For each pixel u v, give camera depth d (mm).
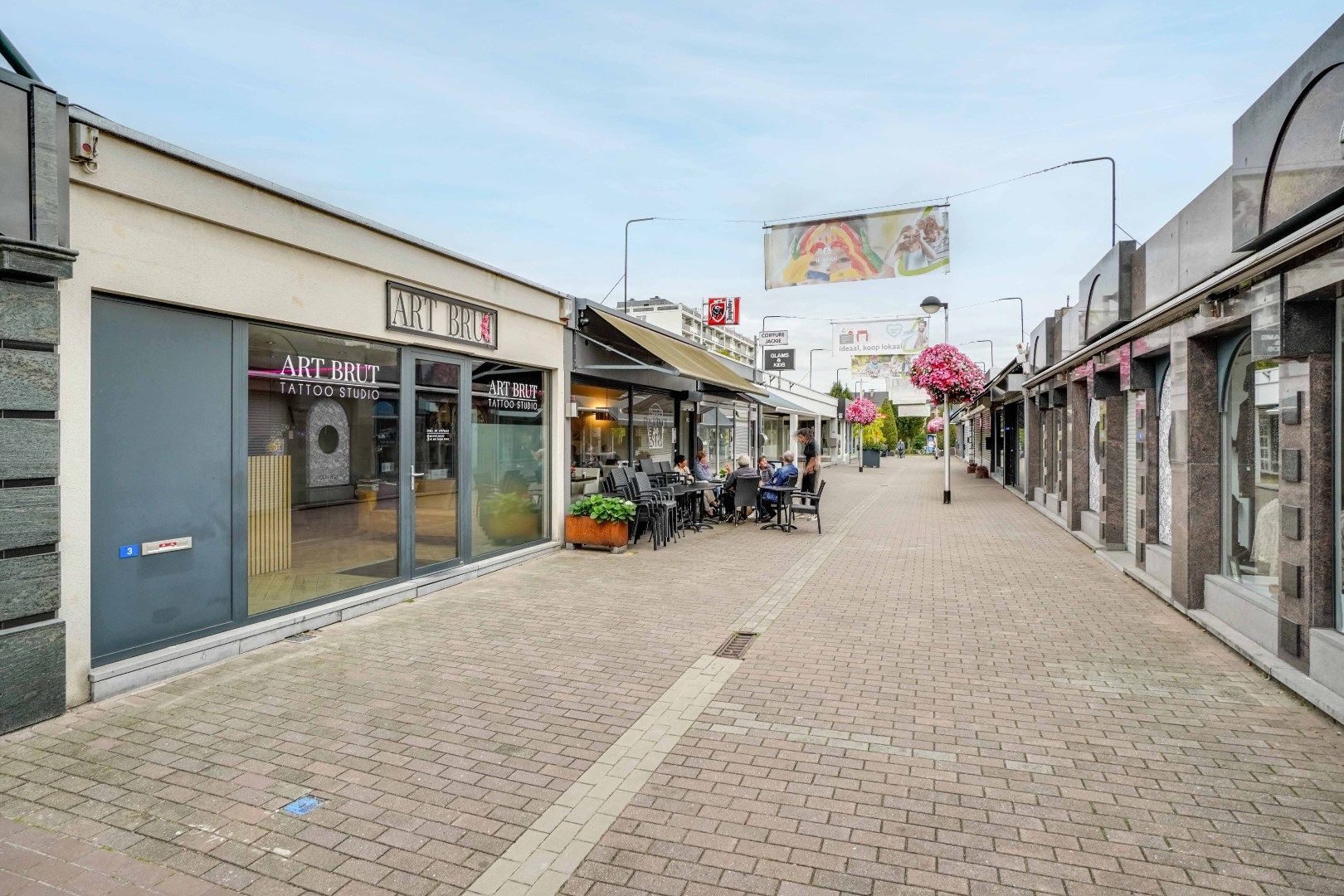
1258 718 4559
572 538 10859
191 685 5055
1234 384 6664
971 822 3377
